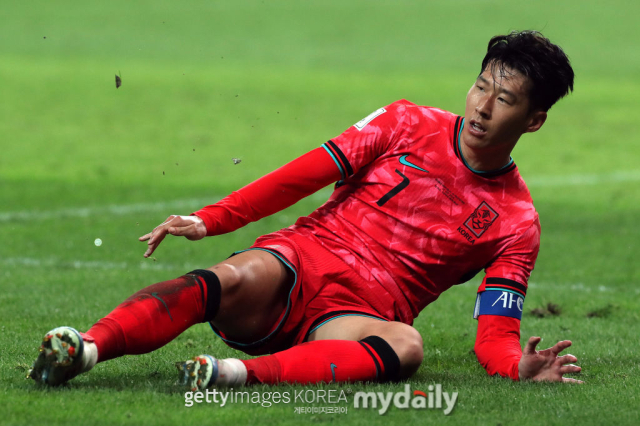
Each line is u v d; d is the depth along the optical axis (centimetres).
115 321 1168
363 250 1384
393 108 1443
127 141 5862
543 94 1328
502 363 1380
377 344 1247
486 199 1401
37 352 1501
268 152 5644
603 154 6019
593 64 9788
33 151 5406
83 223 3447
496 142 1351
